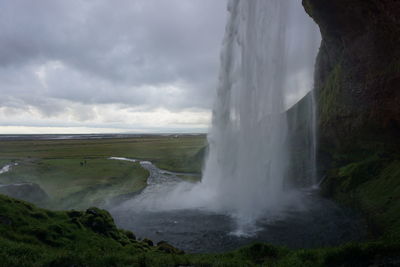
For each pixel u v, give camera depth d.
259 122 35.53
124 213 29.39
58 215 16.91
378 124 36.16
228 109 39.69
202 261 14.07
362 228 22.98
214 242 21.56
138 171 54.19
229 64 39.88
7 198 15.99
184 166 59.59
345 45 39.44
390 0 27.80
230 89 39.72
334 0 35.28
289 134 48.22
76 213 17.77
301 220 25.92
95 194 36.47
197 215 28.20
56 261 11.23
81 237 15.06
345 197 31.53
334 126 43.12
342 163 39.78
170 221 26.59
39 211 16.31
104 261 12.12
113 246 15.27
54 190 35.94
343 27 37.69
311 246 20.19
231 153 38.03
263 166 35.06
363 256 13.30
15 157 72.62
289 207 30.28
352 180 32.72
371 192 28.58
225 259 14.95
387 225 21.25
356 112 39.12
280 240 21.53
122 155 83.31
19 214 15.00
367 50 35.34
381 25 31.33
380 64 34.34
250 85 34.97
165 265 12.88
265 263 14.21
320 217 26.59
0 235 12.82
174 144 130.00
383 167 31.69
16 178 42.09
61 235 14.59
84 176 45.78
